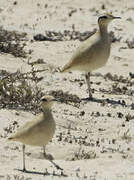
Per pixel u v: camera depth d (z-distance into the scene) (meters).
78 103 20.84
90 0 38.97
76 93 22.06
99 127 18.89
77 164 15.48
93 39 21.70
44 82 22.64
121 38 31.53
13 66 24.58
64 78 23.72
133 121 19.56
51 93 20.95
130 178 14.43
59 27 33.69
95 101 21.30
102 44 21.61
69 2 38.34
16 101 19.64
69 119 19.12
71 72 24.97
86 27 33.88
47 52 27.78
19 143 16.72
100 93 22.45
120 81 24.66
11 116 18.52
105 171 14.97
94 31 32.09
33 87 21.62
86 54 21.56
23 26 33.16
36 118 15.22
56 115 19.27
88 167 15.29
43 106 15.16
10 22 33.88
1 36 28.19
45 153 16.08
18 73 22.66
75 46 29.20
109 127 18.92
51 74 24.17
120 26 34.09
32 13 36.09
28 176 14.36
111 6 38.19
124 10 37.41
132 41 30.73
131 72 26.36
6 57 25.75
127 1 39.06
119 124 19.19
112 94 22.53
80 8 37.44
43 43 29.20
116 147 17.22
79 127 18.70
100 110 20.41
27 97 19.75
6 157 15.65
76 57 21.73
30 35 30.89
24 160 14.88
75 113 19.80
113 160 15.80
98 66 21.81
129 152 16.83
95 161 15.72
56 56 27.31
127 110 20.69
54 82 22.94
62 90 21.94
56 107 20.09
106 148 17.05
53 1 38.41
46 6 37.41
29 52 27.17
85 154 16.34
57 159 16.22
